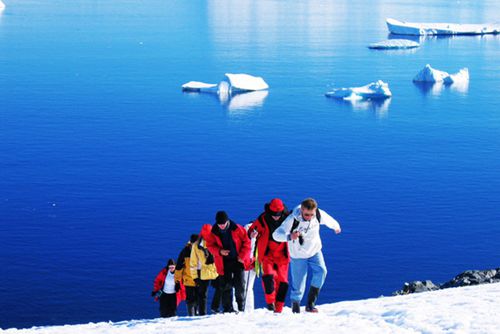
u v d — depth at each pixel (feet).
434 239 244.63
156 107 489.26
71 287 190.60
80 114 457.27
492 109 491.31
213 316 40.29
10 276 199.21
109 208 275.80
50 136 396.57
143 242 236.84
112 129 420.77
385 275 210.38
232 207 286.05
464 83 586.04
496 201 290.97
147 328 36.68
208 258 48.93
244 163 352.69
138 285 193.57
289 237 36.52
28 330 42.27
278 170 339.98
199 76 605.31
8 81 558.56
